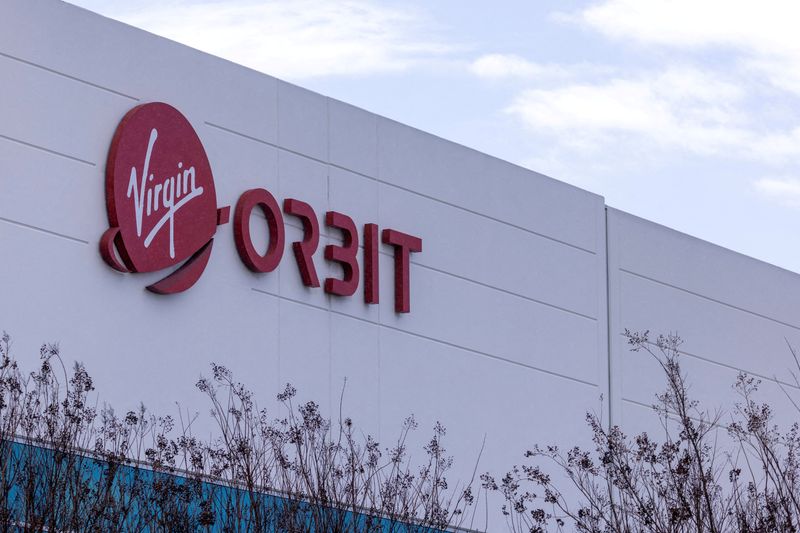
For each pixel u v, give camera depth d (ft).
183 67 73.92
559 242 93.09
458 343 85.20
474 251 87.40
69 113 68.80
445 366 84.02
